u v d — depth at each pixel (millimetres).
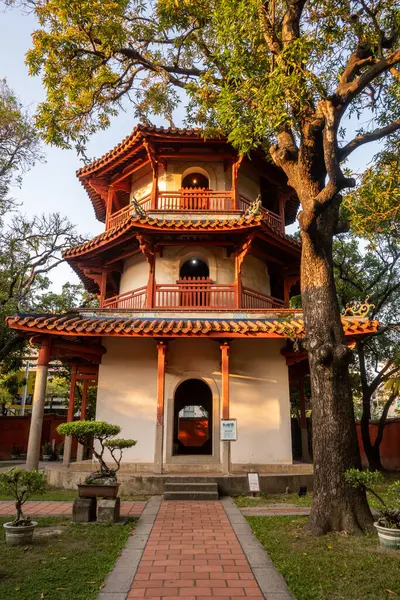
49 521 8586
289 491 12367
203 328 12992
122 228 15102
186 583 5535
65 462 13820
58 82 12555
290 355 14883
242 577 5746
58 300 28438
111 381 14680
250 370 14867
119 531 7895
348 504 7695
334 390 8156
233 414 14461
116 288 19875
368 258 22422
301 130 8742
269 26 8578
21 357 25969
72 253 17062
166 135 15938
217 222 14742
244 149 9320
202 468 13312
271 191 19344
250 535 7785
